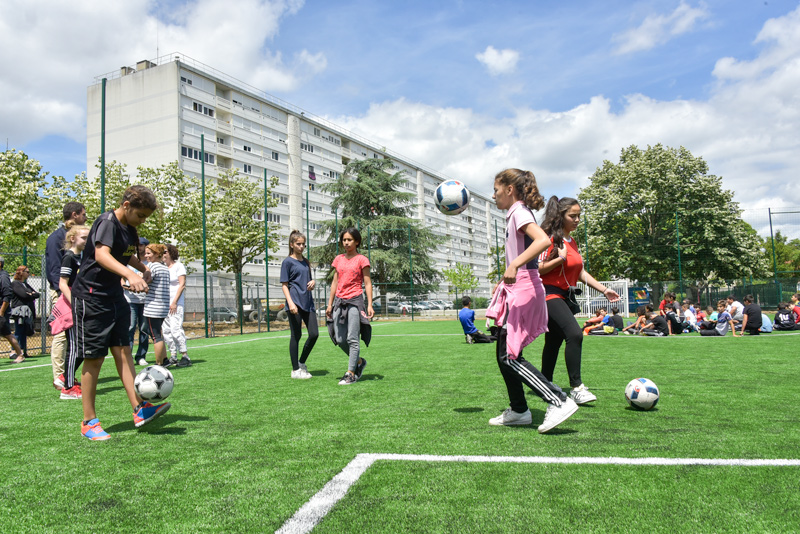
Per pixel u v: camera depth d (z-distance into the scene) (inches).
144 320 293.3
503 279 113.5
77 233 188.7
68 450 108.9
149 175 970.1
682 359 274.7
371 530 67.4
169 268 275.6
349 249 211.5
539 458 96.5
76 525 71.2
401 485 83.9
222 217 986.1
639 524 67.6
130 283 113.7
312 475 90.0
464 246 3348.9
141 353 293.1
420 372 233.3
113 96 1669.5
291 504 77.0
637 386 141.2
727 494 77.5
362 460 97.9
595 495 77.8
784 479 83.6
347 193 1369.3
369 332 210.4
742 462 92.2
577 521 68.8
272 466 95.6
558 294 153.3
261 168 1920.5
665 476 85.5
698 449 101.3
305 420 134.5
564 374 215.9
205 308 559.2
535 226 112.9
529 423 125.8
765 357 282.0
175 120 1582.2
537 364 255.3
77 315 119.0
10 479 90.6
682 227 1128.2
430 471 90.6
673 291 983.0
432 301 1304.1
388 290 1133.1
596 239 1198.9
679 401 153.9
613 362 262.5
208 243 941.2
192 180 1023.0
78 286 121.2
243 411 147.6
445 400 160.7
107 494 82.8
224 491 83.1
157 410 128.5
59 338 197.8
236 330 750.5
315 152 2215.8
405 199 1413.6
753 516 69.7
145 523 71.5
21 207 800.9
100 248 118.3
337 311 205.9
